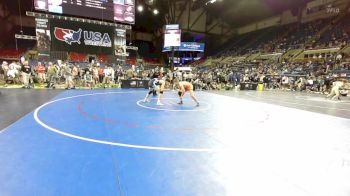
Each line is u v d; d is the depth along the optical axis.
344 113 8.30
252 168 3.27
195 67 35.97
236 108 8.68
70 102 8.69
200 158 3.57
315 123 6.43
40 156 3.42
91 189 2.55
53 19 18.06
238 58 35.97
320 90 18.50
